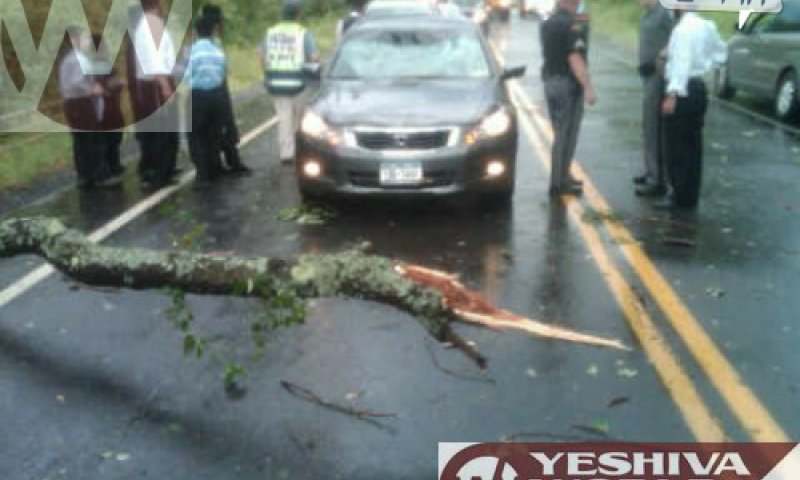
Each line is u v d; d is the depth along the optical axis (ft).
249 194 27.61
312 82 27.73
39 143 34.81
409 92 25.49
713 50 24.08
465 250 21.70
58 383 14.93
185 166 32.37
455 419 13.50
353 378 14.85
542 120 39.96
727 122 40.98
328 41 80.02
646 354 15.61
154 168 29.86
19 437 13.25
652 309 17.71
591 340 13.75
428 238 22.72
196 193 27.94
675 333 16.53
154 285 15.87
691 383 14.53
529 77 55.36
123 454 12.75
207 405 14.10
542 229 23.31
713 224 23.70
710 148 34.58
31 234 17.17
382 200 25.99
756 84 43.78
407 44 28.17
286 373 15.10
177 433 13.29
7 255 17.94
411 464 12.34
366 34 28.73
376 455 12.57
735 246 21.80
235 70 59.47
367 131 23.66
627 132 38.04
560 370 15.02
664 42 25.44
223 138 29.73
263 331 16.61
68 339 16.69
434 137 23.58
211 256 15.56
